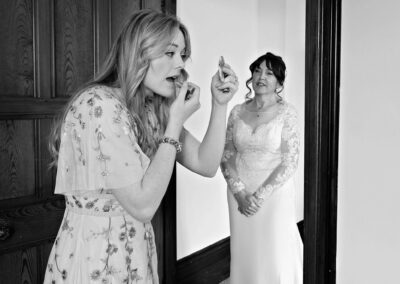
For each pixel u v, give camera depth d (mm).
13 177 1333
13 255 1357
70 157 1076
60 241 1105
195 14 1285
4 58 1271
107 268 1049
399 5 1140
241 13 1209
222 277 1334
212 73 1269
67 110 1082
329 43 1161
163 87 1109
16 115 1303
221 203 1307
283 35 1180
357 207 1262
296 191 1217
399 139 1181
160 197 1028
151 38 1038
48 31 1339
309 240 1217
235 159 1267
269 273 1274
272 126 1210
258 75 1202
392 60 1164
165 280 1380
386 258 1243
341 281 1311
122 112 1033
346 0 1196
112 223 1065
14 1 1275
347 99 1231
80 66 1407
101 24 1428
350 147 1246
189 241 1374
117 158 999
